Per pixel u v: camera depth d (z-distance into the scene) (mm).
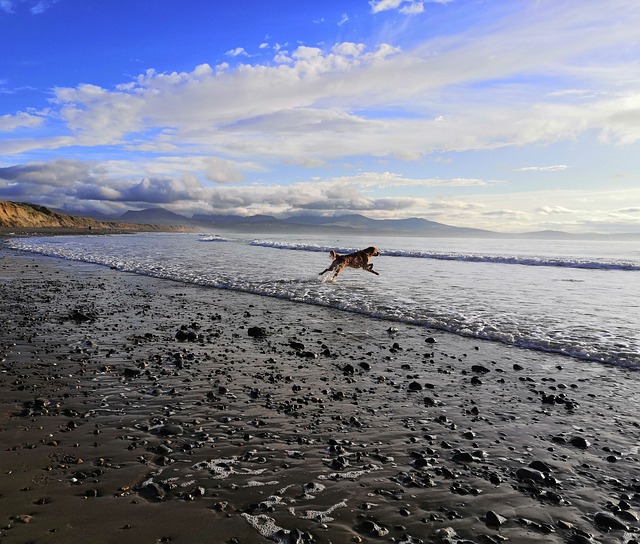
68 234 80250
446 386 6711
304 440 4828
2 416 5320
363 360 8102
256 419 5402
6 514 3334
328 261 28359
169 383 6688
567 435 5027
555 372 7387
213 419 5375
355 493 3787
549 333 9773
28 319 11258
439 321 11031
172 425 5070
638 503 3680
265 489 3822
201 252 37188
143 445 4617
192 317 11844
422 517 3445
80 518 3307
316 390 6500
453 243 64250
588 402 6059
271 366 7676
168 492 3727
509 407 5887
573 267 26859
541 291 16094
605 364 7812
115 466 4156
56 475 3957
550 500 3721
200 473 4070
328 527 3287
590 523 3402
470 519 3432
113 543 3018
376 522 3365
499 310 12398
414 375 7250
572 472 4199
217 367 7570
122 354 8234
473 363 7918
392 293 15484
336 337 9812
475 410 5762
